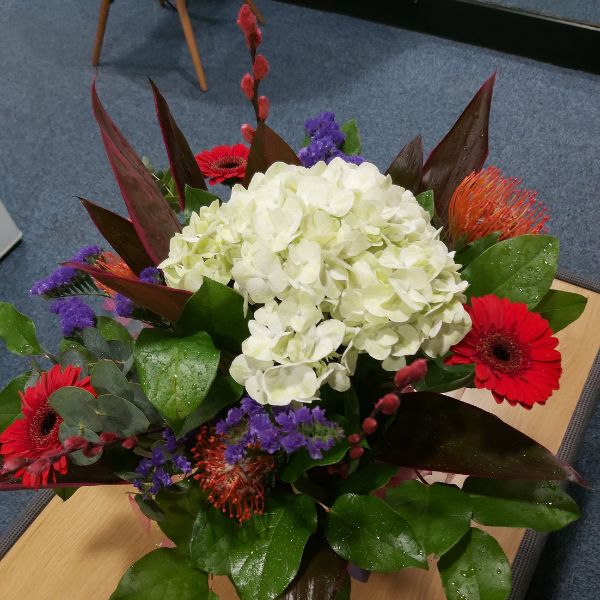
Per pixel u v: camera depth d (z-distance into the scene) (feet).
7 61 8.86
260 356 1.79
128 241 2.26
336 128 2.86
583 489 4.89
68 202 7.22
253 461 1.94
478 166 2.44
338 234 1.81
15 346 2.46
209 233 1.92
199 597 2.15
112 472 2.12
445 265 1.88
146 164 3.19
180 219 3.11
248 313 1.95
